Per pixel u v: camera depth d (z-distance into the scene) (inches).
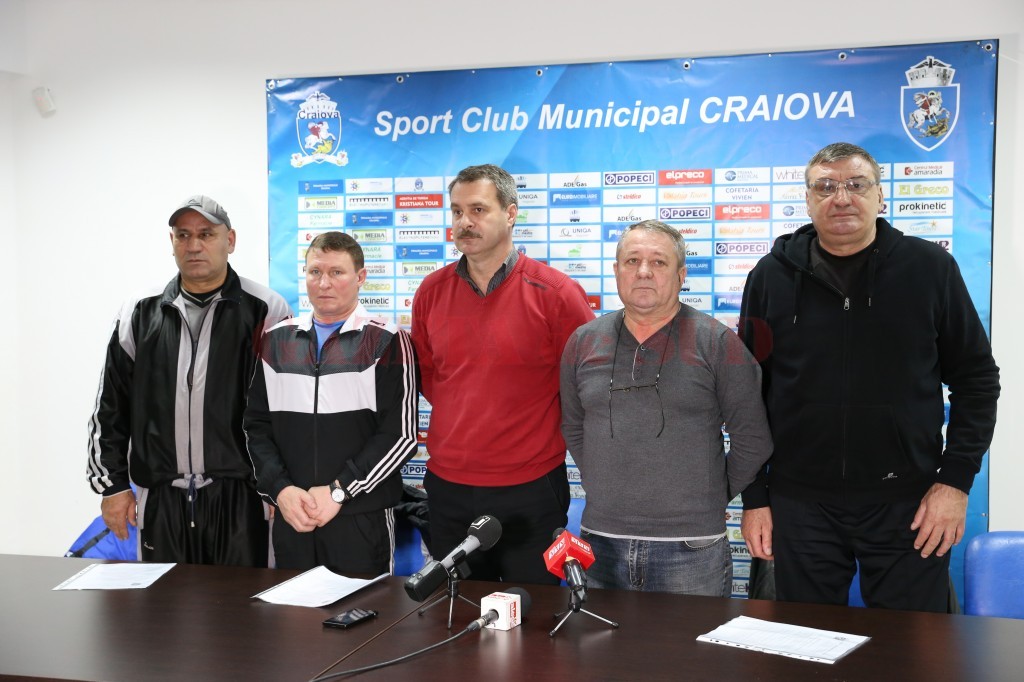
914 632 65.1
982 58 112.2
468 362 97.0
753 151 119.4
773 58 118.1
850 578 90.6
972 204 113.3
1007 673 57.1
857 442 86.5
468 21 127.5
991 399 86.0
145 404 105.7
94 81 140.9
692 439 85.7
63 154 142.8
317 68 132.8
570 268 125.5
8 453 146.5
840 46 116.5
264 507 108.0
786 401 89.4
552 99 125.0
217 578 81.2
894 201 115.5
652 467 85.4
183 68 137.5
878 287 86.4
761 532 92.1
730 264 120.9
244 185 135.9
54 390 144.8
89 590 77.8
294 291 134.6
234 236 111.6
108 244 141.8
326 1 132.0
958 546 115.2
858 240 85.7
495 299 97.0
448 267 102.7
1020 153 112.3
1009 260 113.4
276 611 71.7
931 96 113.7
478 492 97.2
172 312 106.4
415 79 129.0
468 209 94.1
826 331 87.5
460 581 79.6
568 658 60.5
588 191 124.3
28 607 73.0
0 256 145.2
